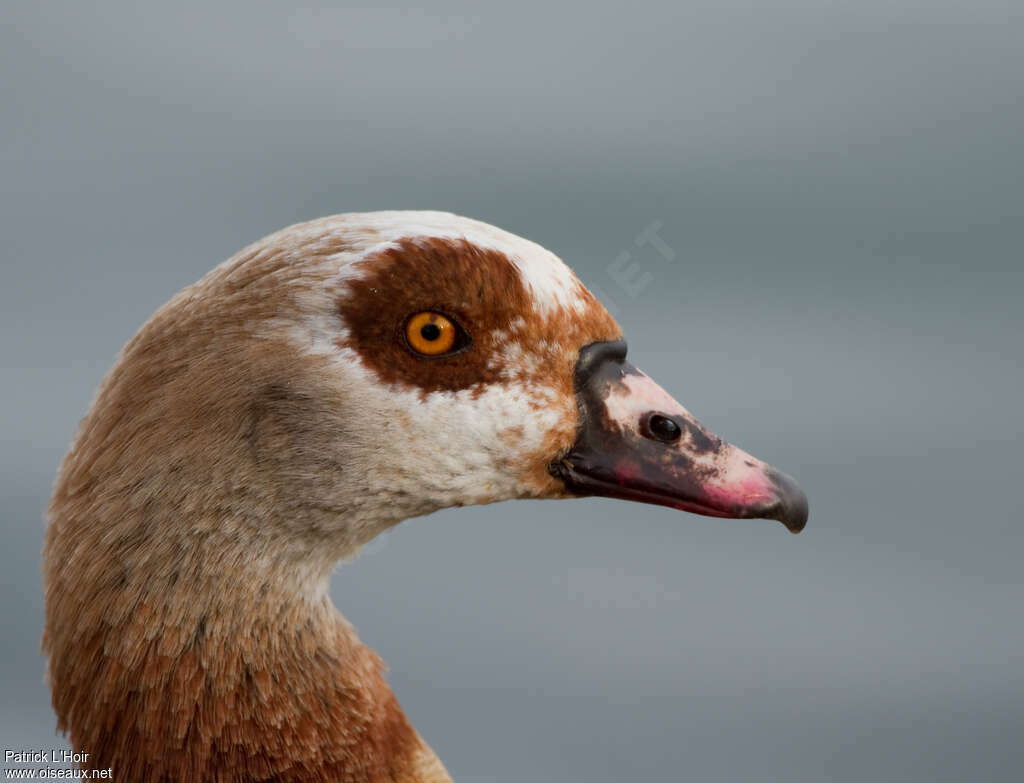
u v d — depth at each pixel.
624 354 3.39
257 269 3.36
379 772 3.38
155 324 3.36
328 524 3.37
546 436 3.38
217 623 3.36
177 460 3.35
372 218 3.37
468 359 3.37
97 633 3.36
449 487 3.37
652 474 3.38
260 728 3.36
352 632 3.38
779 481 3.38
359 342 3.36
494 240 3.38
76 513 3.36
